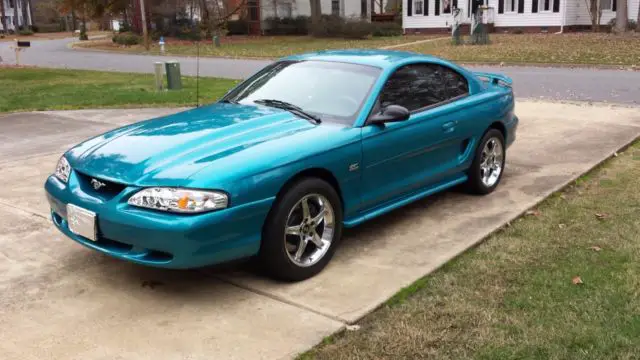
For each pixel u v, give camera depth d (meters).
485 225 5.27
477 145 5.94
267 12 49.41
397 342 3.42
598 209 5.66
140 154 4.07
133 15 46.75
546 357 3.26
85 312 3.79
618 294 3.93
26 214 5.62
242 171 3.82
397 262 4.51
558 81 16.33
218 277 4.28
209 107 5.15
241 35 49.06
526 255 4.62
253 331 3.54
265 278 4.26
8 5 87.88
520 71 19.16
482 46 29.25
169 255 3.77
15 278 4.28
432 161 5.42
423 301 3.90
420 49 29.17
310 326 3.59
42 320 3.69
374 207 4.93
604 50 24.66
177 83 15.65
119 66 25.36
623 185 6.43
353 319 3.66
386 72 5.04
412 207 5.83
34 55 33.78
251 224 3.88
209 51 33.47
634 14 38.16
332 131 4.47
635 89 14.36
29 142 8.78
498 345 3.38
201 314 3.75
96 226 3.91
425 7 43.78
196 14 46.31
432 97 5.49
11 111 11.85
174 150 4.07
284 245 4.06
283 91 5.15
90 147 4.44
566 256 4.58
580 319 3.64
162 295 4.01
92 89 16.12
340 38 43.47
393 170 4.95
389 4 68.00
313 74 5.23
